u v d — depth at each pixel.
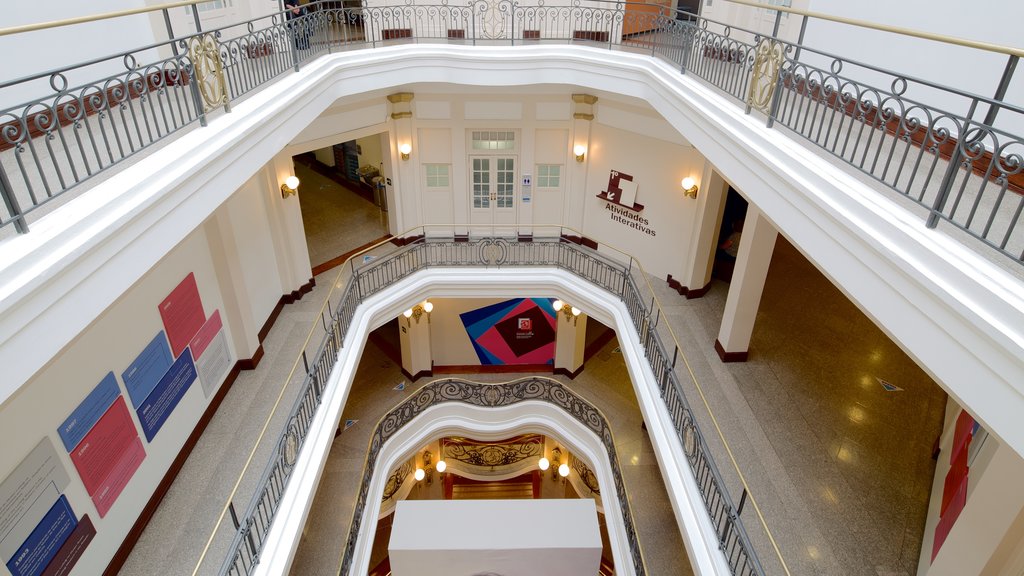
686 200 8.74
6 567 3.93
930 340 2.69
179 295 6.04
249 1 8.25
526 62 8.14
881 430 6.30
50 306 2.66
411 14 8.95
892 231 2.92
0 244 2.55
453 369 12.01
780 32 7.12
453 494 13.30
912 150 4.23
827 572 4.79
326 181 14.38
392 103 9.57
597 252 10.55
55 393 4.39
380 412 10.60
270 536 4.93
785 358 7.49
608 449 8.81
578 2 8.78
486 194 10.61
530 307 11.55
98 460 4.80
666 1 9.53
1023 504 3.45
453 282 9.45
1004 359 2.27
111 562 4.94
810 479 5.66
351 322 7.89
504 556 7.60
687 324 8.35
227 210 6.78
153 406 5.57
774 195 4.16
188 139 4.04
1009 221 3.07
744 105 4.97
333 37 8.60
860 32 5.71
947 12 4.71
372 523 8.20
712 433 6.23
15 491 4.02
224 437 6.39
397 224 10.65
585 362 11.93
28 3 5.01
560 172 10.40
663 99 6.87
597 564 7.73
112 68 5.94
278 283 8.63
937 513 4.99
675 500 5.55
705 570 4.87
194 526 5.39
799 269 9.93
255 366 7.48
